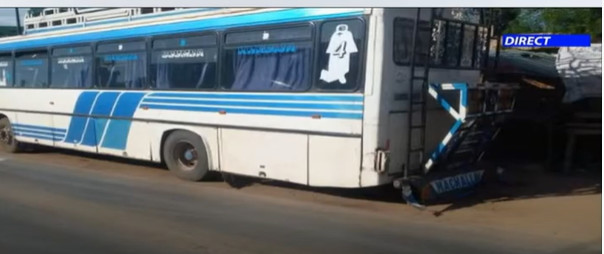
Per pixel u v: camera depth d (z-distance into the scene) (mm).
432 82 8086
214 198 8266
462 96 7477
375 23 7258
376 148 7301
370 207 7781
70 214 7254
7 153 12727
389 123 7414
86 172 10320
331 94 7574
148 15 9711
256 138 8367
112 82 10352
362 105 7340
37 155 12383
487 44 9172
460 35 8625
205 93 8945
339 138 7531
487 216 7371
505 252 5922
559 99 11359
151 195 8430
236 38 8562
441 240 6312
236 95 8570
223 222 6965
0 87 12828
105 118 10438
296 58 7906
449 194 8117
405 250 5945
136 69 9930
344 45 7453
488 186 9125
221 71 8750
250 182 9266
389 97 7391
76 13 10938
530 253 5902
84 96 10805
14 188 8867
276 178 8172
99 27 10523
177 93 9320
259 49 8297
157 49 9594
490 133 8562
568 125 10805
